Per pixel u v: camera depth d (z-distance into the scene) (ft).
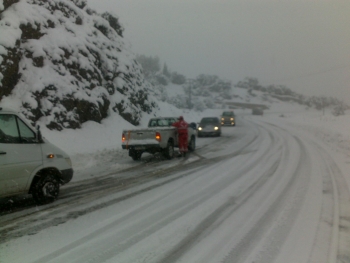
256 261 16.78
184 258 17.17
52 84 60.80
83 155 52.49
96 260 17.01
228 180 35.78
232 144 71.51
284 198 28.35
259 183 34.06
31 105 55.83
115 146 62.64
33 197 27.61
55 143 53.93
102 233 20.88
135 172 42.09
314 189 31.32
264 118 215.92
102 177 39.32
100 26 88.48
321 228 21.34
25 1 64.69
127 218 23.79
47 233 20.99
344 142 67.77
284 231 20.84
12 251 18.24
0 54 53.31
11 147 25.34
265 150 59.82
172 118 61.05
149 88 111.65
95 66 73.26
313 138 81.20
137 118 83.25
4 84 54.03
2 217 24.31
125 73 85.97
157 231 21.09
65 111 61.16
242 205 26.53
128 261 16.88
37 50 61.00
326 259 17.01
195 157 53.93
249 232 20.72
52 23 68.18
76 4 89.71
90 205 27.27
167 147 51.75
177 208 25.99
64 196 30.42
